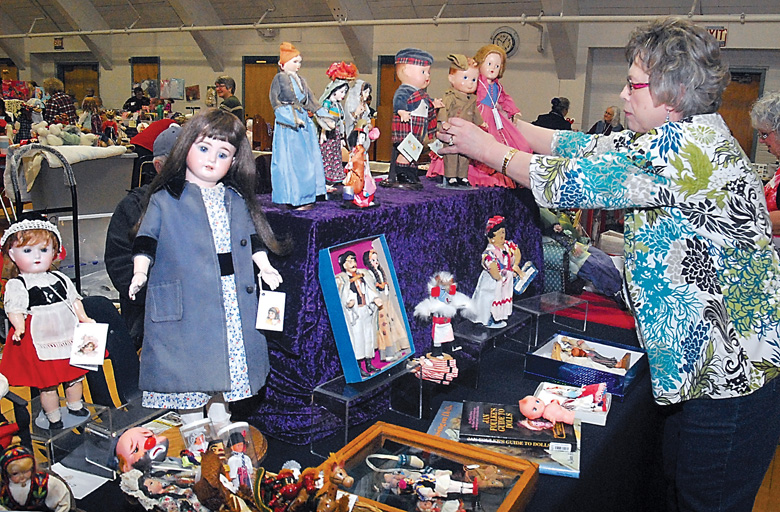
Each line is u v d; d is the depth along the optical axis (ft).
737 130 26.23
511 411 5.31
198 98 40.55
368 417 5.39
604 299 9.53
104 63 44.80
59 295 4.80
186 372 4.31
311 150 5.35
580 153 6.72
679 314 4.78
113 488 4.24
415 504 4.04
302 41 35.22
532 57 28.63
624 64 27.76
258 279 5.07
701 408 5.07
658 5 25.17
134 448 3.92
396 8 31.07
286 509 3.48
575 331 7.95
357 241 5.34
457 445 4.58
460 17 29.81
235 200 4.55
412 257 6.15
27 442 4.23
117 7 41.52
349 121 5.79
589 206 4.91
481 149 5.41
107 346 5.52
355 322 5.09
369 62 32.73
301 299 4.91
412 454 4.49
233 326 4.48
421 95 6.91
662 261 4.79
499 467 4.39
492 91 7.06
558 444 4.85
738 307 4.83
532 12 27.99
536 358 6.32
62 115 25.36
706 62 4.54
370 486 4.15
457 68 6.86
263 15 33.42
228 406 5.11
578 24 27.37
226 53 38.65
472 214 7.02
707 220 4.63
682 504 5.47
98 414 4.53
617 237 12.75
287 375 5.06
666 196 4.60
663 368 4.87
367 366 5.20
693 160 4.48
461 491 4.11
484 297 6.78
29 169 12.01
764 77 25.27
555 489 4.50
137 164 12.12
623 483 5.85
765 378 4.98
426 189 7.13
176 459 3.96
